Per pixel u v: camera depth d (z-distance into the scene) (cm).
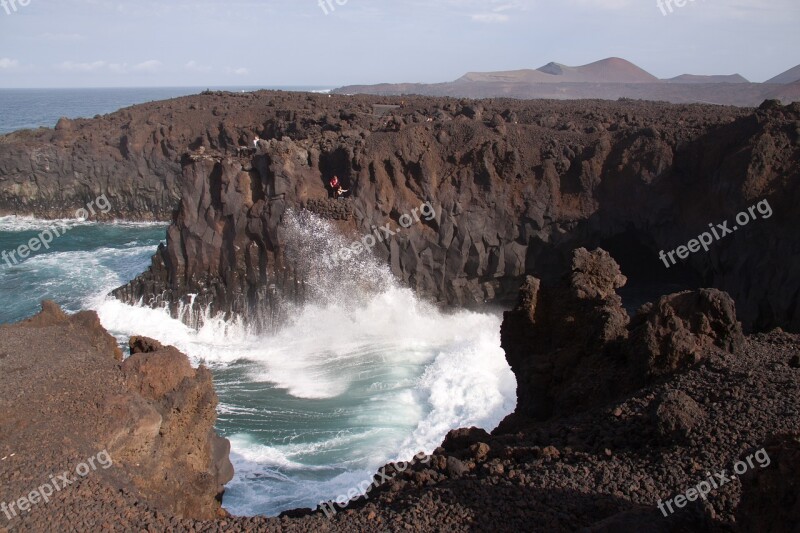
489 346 3303
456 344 3441
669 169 3634
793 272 2978
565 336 1927
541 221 3781
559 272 3869
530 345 2019
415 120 4575
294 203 3769
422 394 2900
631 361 1669
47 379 1448
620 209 3728
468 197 3819
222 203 3822
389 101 6662
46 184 6738
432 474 1309
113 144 6706
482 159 3825
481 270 3809
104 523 1074
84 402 1377
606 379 1677
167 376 1548
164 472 1405
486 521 1084
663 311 1648
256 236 3784
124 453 1330
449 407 2758
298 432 2573
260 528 1125
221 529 1119
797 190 3067
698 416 1276
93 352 1650
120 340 3628
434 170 3878
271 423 2650
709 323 1617
